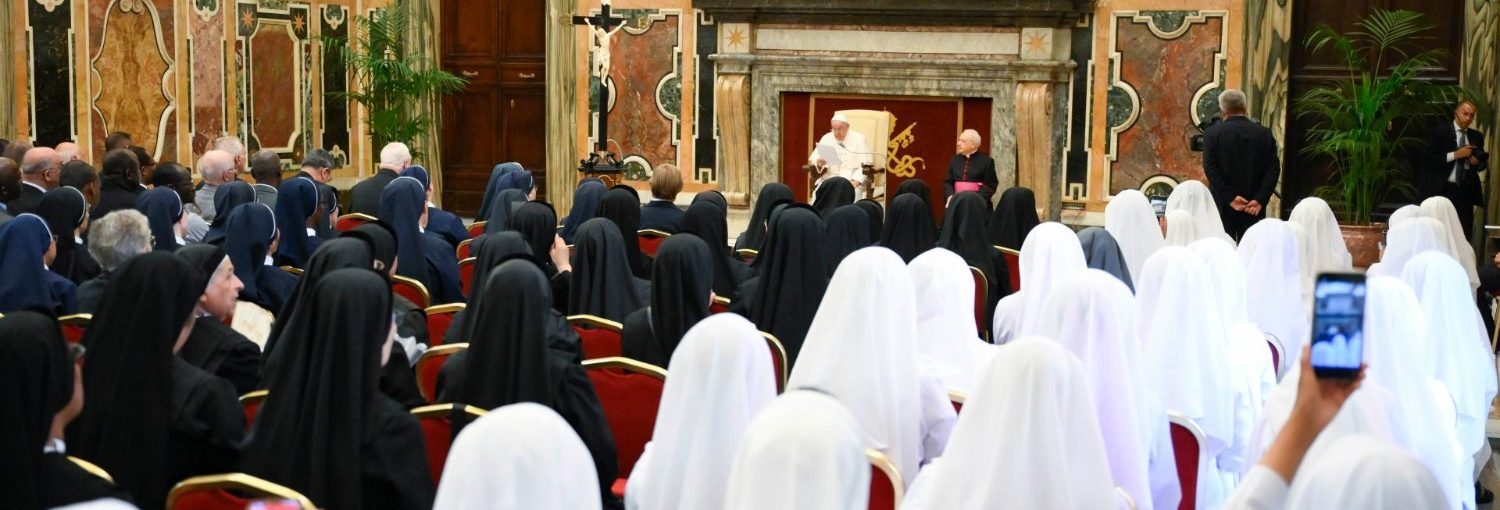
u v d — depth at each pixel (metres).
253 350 4.04
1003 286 6.96
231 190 6.98
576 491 2.26
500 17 13.14
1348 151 10.43
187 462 3.35
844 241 6.77
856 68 11.80
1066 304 3.71
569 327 4.39
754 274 6.66
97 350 3.30
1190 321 4.27
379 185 8.53
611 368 4.05
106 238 5.15
